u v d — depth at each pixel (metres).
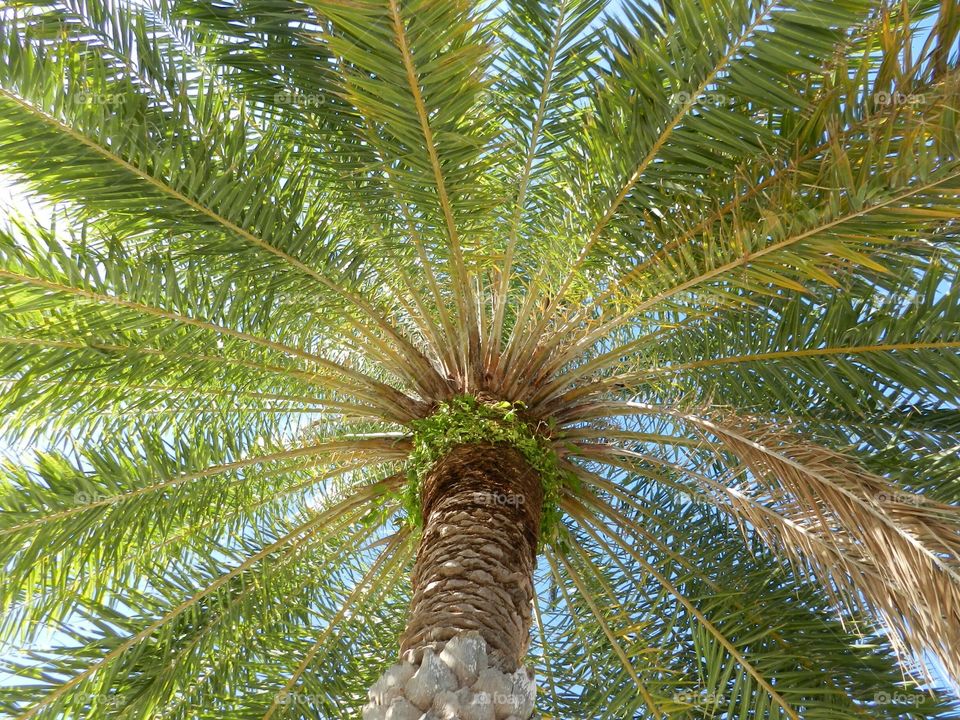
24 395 5.11
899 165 3.75
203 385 5.66
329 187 5.28
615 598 5.95
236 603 5.71
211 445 5.63
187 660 5.44
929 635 3.96
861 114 4.21
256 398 5.88
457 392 5.65
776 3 3.86
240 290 5.02
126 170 4.37
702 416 5.18
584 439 5.66
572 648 6.38
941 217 3.80
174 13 4.71
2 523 4.95
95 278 4.66
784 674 5.09
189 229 4.68
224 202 4.62
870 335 4.86
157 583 5.51
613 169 4.72
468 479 4.74
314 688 5.90
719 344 5.39
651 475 5.66
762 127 4.24
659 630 5.88
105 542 5.28
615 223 4.93
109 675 5.09
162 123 4.53
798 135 4.42
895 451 5.47
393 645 6.58
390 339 5.91
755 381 5.61
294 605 6.21
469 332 5.63
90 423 5.68
